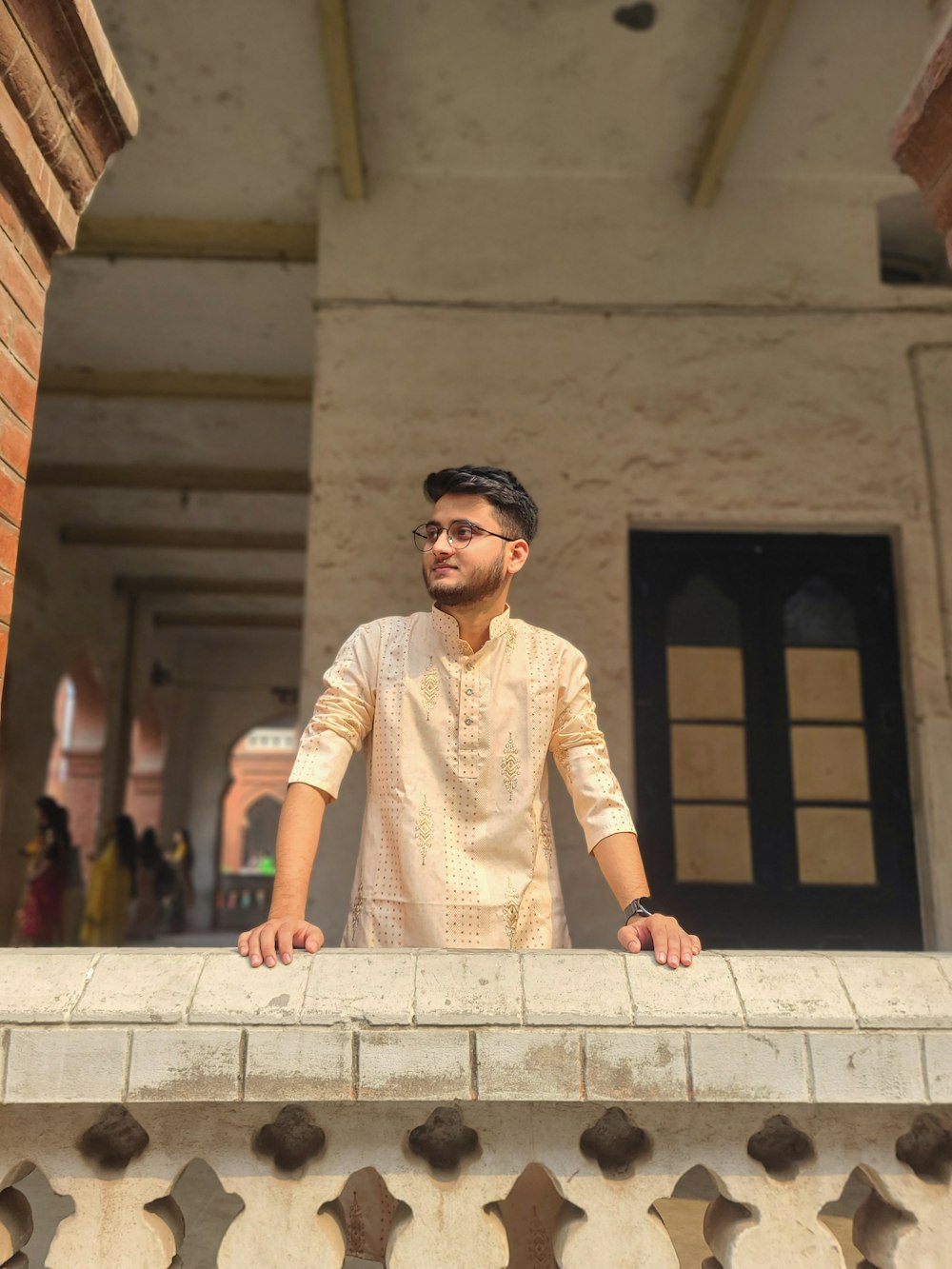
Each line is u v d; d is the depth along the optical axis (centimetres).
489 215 537
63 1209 222
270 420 885
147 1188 139
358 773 467
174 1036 132
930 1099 134
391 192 539
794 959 146
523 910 179
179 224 591
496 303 525
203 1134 140
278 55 478
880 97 491
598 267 531
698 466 510
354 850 461
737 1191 140
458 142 524
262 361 767
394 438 509
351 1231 164
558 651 191
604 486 507
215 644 1850
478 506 182
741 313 526
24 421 200
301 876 164
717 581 527
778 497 507
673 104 498
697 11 448
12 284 194
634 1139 147
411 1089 131
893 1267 139
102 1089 131
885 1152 143
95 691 1362
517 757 182
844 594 527
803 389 518
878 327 526
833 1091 133
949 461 509
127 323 714
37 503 1082
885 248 595
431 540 183
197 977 138
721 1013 135
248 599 1508
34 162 195
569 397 516
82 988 136
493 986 137
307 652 486
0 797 1029
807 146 521
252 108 509
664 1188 140
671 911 489
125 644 1450
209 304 683
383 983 137
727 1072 133
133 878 1128
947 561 499
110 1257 137
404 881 175
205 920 1816
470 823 179
